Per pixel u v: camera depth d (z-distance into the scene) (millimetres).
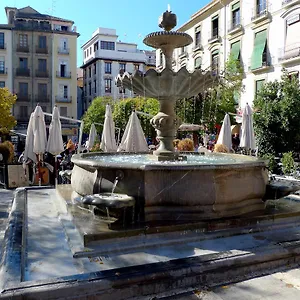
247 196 4199
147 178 3775
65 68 38688
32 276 2699
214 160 5793
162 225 3549
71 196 4980
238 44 24984
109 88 46688
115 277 2588
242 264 3041
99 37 47969
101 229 3438
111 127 10469
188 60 32156
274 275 3066
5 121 27094
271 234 3846
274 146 15438
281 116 15180
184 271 2783
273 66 21609
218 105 20547
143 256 3145
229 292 2727
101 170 4066
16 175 10305
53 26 38656
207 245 3445
